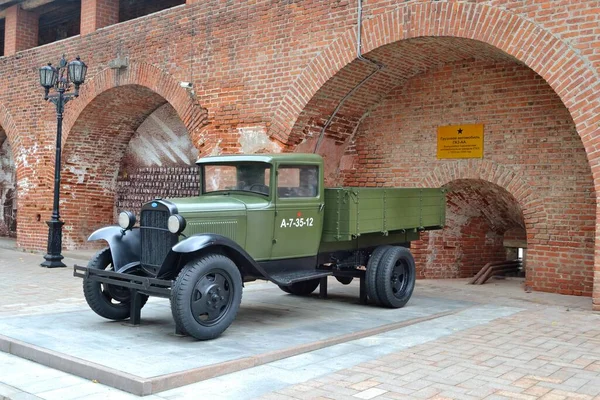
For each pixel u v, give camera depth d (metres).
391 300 7.88
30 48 16.03
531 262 9.57
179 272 6.34
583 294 9.04
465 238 11.38
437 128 10.53
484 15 8.42
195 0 12.01
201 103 11.84
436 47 9.47
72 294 8.95
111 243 6.71
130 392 4.70
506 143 9.80
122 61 13.26
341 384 4.83
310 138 10.91
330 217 7.55
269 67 10.79
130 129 15.57
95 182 15.86
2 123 16.42
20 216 15.95
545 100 9.43
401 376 5.02
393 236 8.54
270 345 5.87
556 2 7.90
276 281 6.71
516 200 9.98
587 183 9.04
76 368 5.15
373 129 11.32
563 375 5.01
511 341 6.20
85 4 14.34
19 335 6.12
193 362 5.20
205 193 7.66
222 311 6.18
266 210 6.93
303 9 10.31
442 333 6.61
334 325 6.87
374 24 9.41
